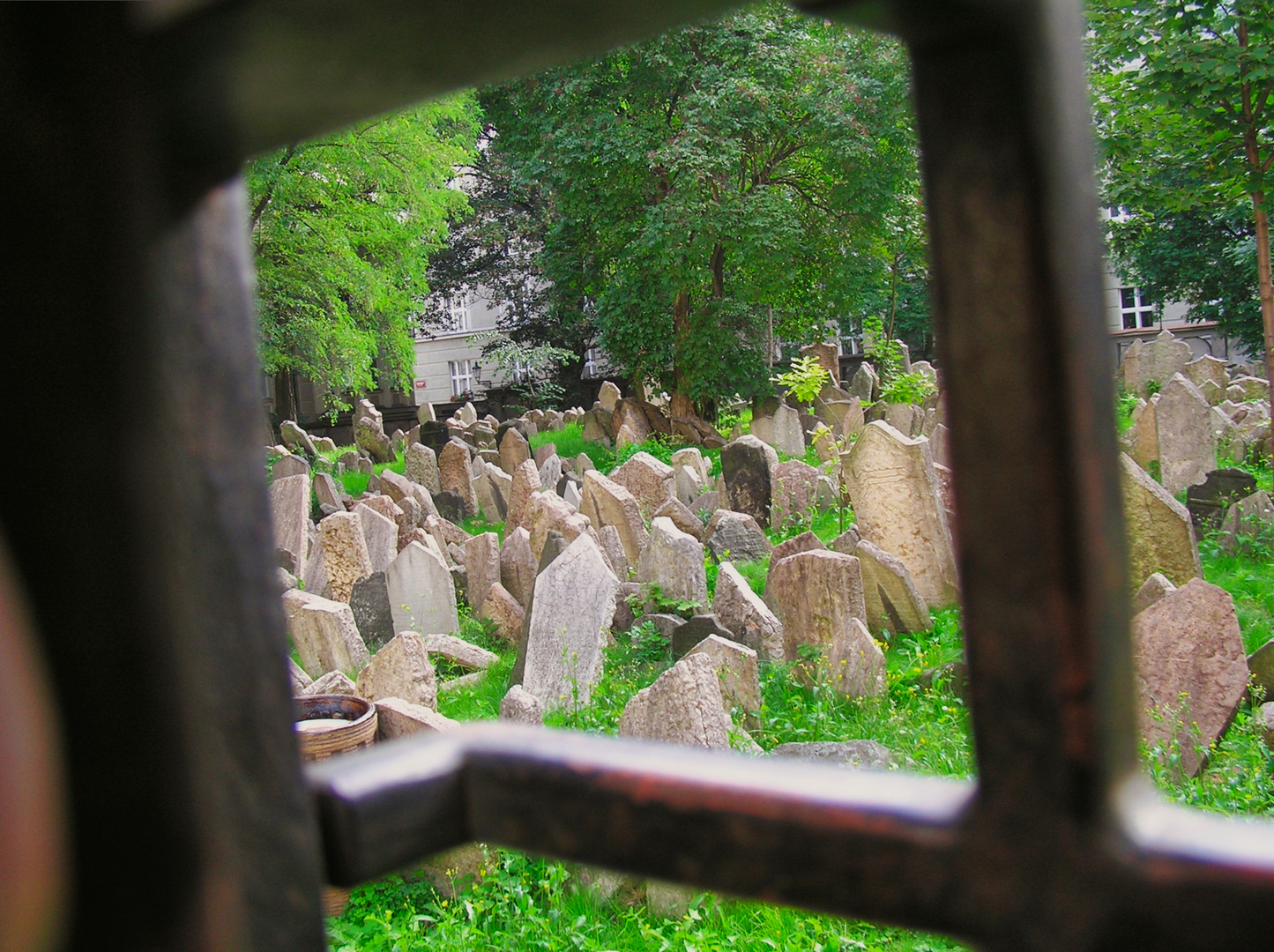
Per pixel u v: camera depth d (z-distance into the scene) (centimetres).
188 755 37
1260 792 546
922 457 1055
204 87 38
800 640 837
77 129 35
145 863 35
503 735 57
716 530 1202
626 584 982
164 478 37
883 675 741
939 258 42
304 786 42
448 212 2811
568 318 2967
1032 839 42
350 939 495
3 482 35
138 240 37
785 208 2280
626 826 51
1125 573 42
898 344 2103
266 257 2338
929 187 42
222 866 37
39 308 35
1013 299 40
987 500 42
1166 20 916
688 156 2164
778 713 746
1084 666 40
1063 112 40
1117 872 40
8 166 35
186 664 37
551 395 3853
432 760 55
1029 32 39
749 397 2494
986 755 43
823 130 2241
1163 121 994
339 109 44
